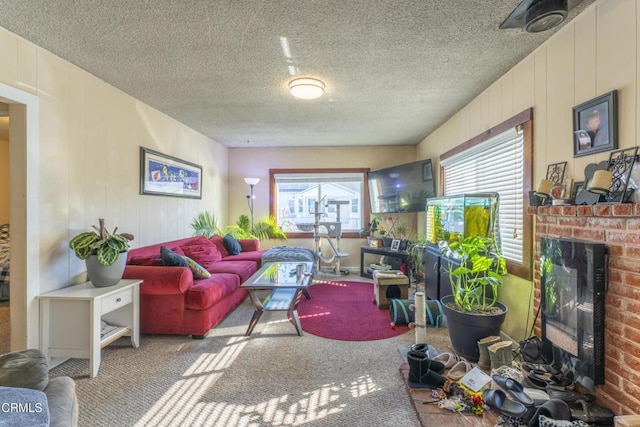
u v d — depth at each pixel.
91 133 2.77
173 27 2.03
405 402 1.91
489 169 3.18
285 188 6.17
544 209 2.06
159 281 2.75
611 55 1.71
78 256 2.40
